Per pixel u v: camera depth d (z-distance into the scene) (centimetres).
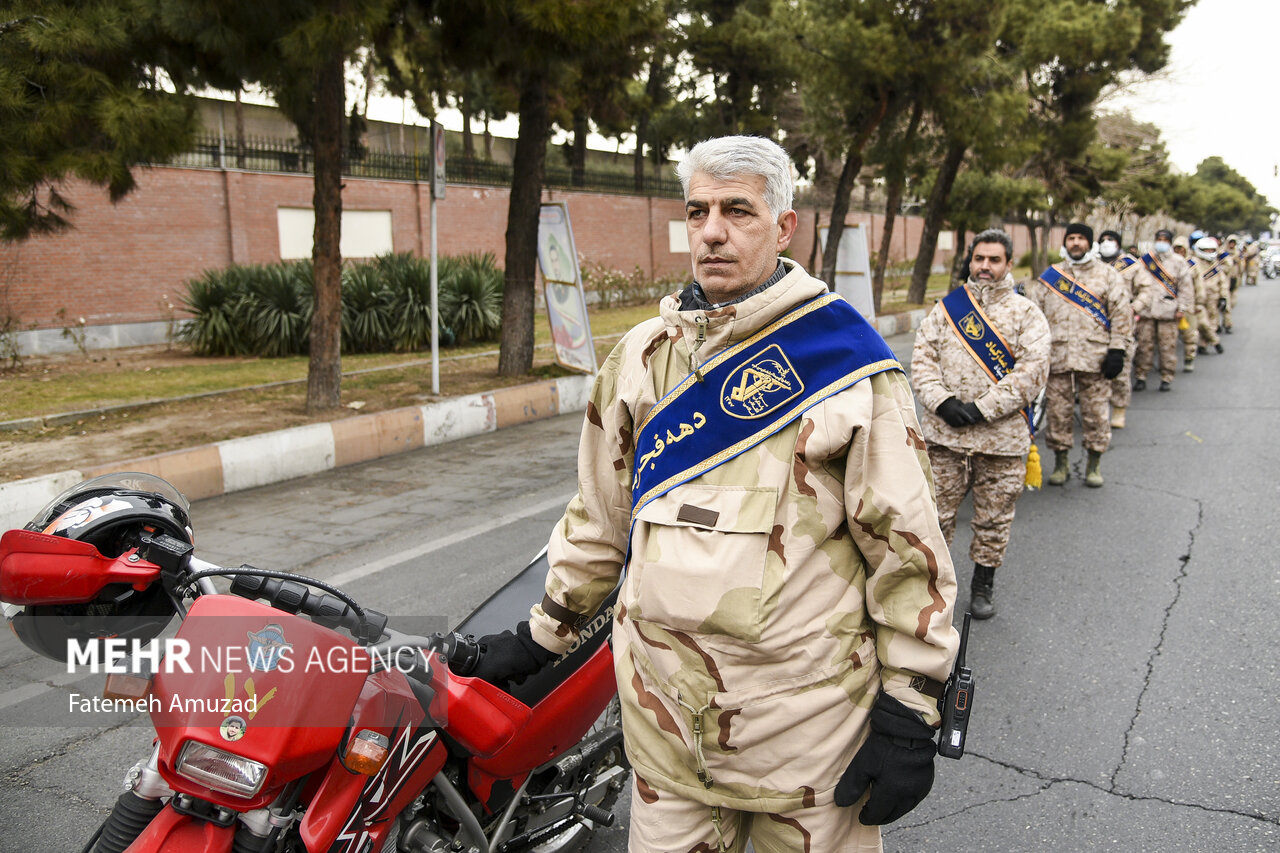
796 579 171
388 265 1716
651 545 177
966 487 485
